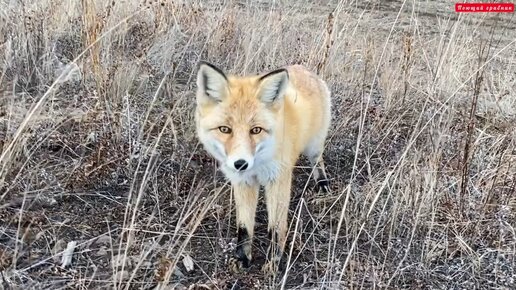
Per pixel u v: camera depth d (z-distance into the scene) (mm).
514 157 1930
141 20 2697
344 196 1835
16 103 2049
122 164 1856
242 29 2660
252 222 1661
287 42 2607
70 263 1558
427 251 1641
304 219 1796
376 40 2949
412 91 2402
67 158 1902
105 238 1639
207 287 1502
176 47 2551
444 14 3994
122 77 2219
